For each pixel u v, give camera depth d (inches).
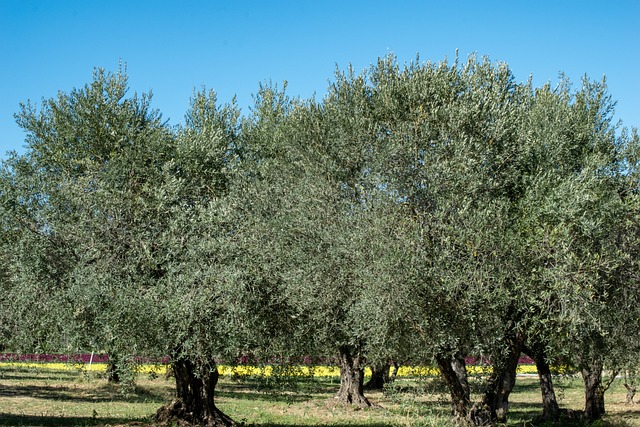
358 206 599.8
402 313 508.1
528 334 575.5
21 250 567.8
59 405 968.3
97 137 697.0
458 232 519.8
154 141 672.4
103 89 723.4
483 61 703.1
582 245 544.4
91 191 599.2
